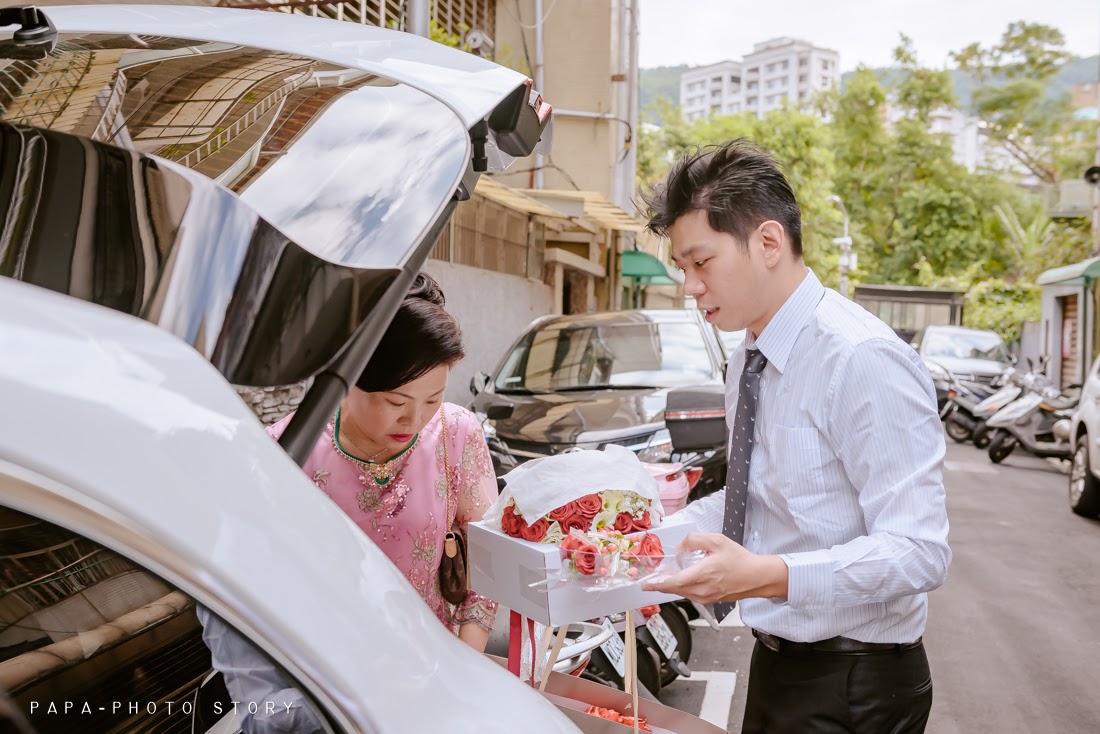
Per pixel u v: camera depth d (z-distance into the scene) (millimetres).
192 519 846
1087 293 18953
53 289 925
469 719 1042
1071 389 11742
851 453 1691
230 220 928
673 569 1626
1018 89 44781
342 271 992
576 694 1955
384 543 1887
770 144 39094
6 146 973
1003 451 11570
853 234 46031
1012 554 6750
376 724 941
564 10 14227
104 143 968
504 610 2758
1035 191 53938
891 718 1818
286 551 919
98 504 798
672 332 6781
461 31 10164
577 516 1679
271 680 915
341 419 1854
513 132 1528
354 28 1640
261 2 3926
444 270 8461
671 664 3518
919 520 1608
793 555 1600
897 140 46250
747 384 1852
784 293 1775
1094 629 5043
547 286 12797
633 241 19016
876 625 1785
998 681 4297
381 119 1257
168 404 870
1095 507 7984
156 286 918
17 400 787
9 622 838
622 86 15766
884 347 1665
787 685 1863
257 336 940
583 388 6340
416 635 1050
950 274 43469
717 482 5512
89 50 1373
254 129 1188
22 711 839
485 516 1854
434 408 1786
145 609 856
